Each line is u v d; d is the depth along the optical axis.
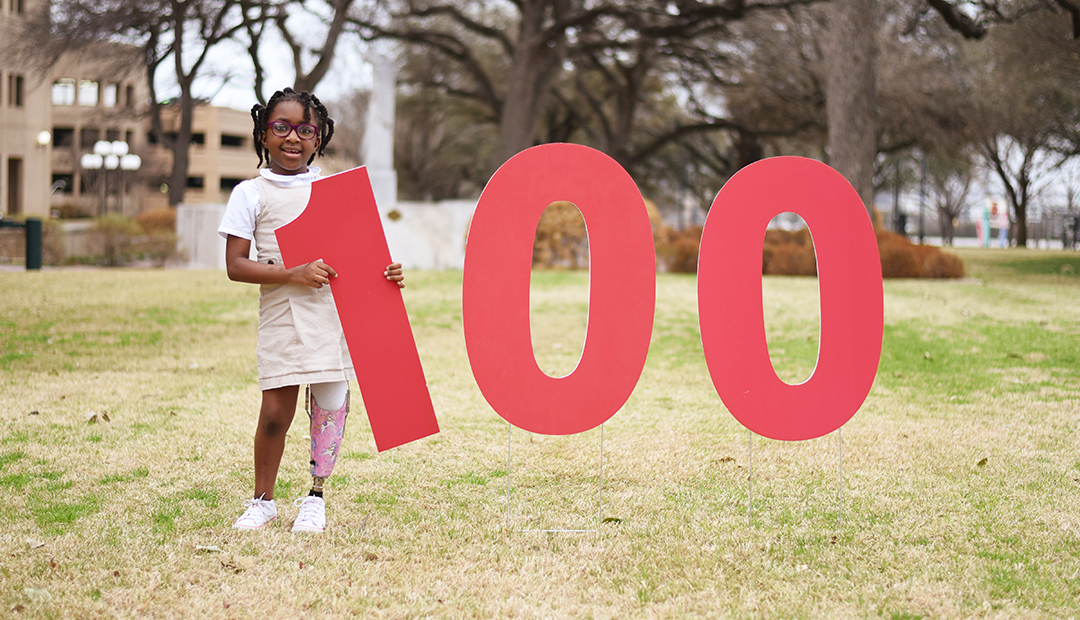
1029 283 16.05
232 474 4.03
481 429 5.04
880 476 4.11
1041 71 18.52
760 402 3.48
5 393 5.77
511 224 3.36
